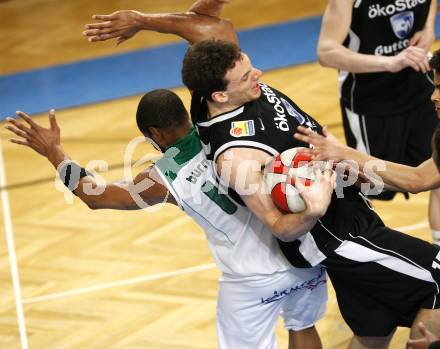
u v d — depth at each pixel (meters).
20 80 22.08
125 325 11.27
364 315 8.53
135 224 14.27
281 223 7.44
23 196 15.85
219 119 7.64
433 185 8.06
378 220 8.37
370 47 10.97
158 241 13.61
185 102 19.27
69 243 13.86
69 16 27.30
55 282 12.66
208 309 11.46
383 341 8.74
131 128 18.39
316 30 23.09
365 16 10.80
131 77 21.50
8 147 18.31
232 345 8.90
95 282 12.53
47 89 21.31
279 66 20.86
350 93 11.30
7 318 11.76
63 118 19.41
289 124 7.77
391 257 8.08
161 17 9.09
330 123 17.06
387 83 11.02
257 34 23.34
